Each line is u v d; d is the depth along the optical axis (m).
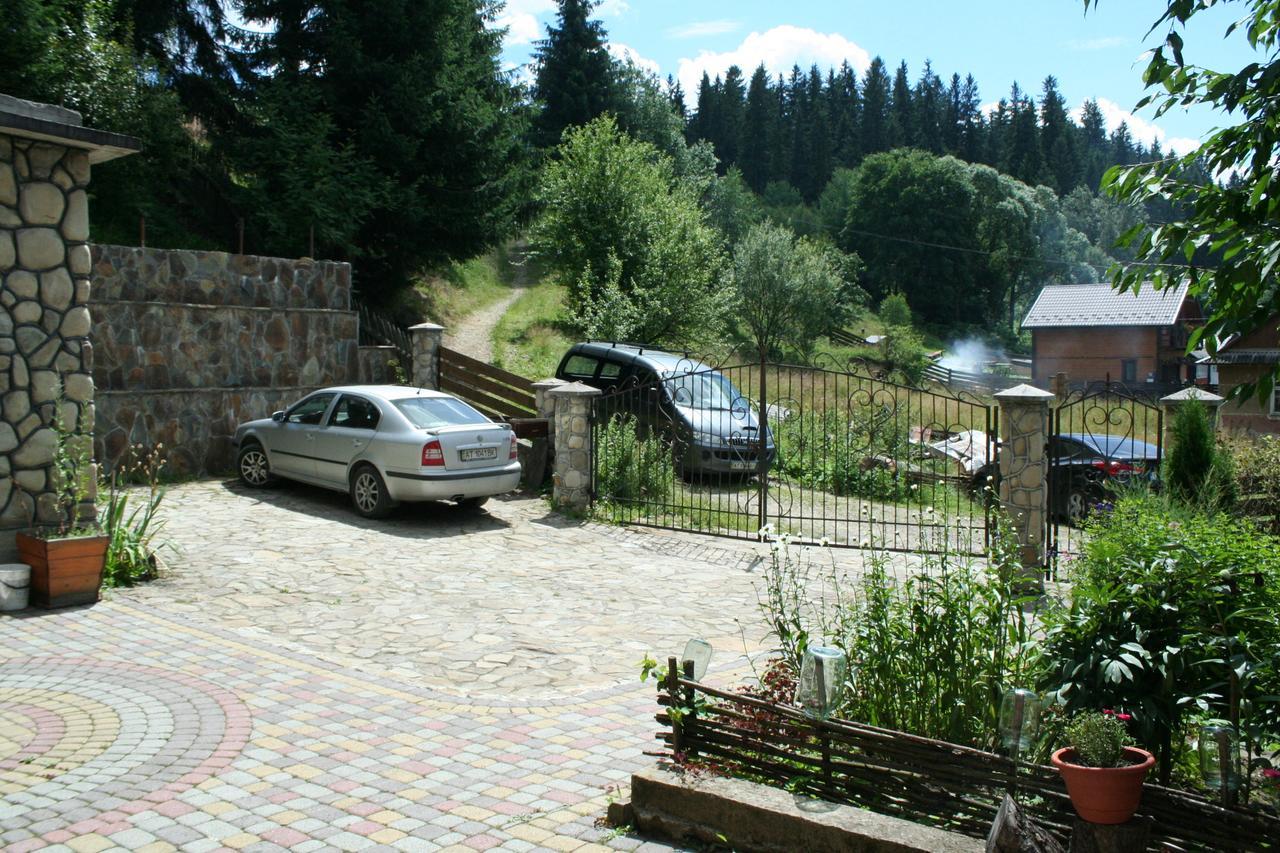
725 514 14.07
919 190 78.12
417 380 17.05
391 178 22.67
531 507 13.64
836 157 112.88
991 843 3.30
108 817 4.23
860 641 4.74
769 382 29.03
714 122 109.69
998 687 4.29
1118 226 99.69
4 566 7.81
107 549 8.27
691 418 15.74
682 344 28.66
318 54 23.16
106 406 13.45
